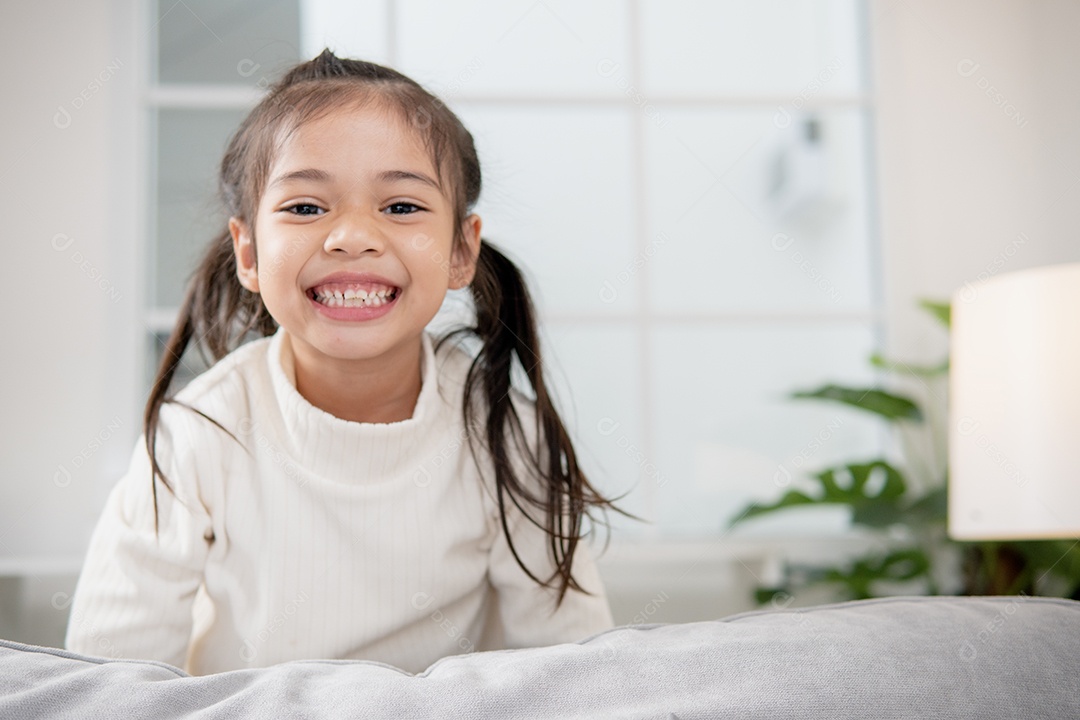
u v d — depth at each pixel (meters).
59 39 2.10
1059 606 0.64
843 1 2.35
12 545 1.98
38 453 2.01
